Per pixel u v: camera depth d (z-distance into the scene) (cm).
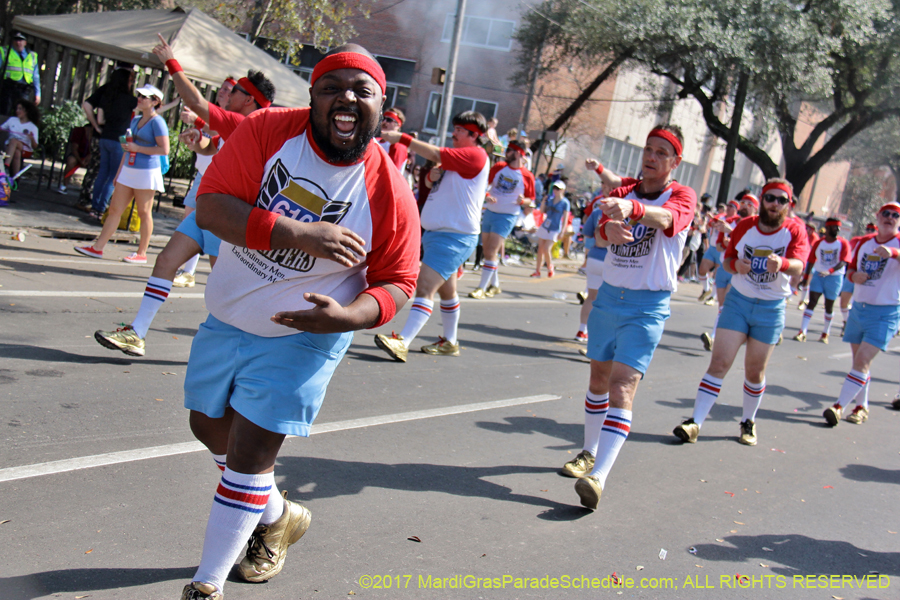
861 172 5341
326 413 485
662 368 830
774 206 537
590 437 455
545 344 840
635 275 405
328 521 337
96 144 1027
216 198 225
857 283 707
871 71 2673
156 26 1152
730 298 568
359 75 220
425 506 371
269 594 269
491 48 3050
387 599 279
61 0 1644
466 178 634
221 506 238
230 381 243
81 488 324
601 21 2425
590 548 352
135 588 258
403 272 244
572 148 3183
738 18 2275
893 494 509
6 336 505
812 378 919
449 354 712
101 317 593
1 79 1235
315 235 217
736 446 573
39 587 250
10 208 940
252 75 575
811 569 368
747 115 3388
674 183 414
